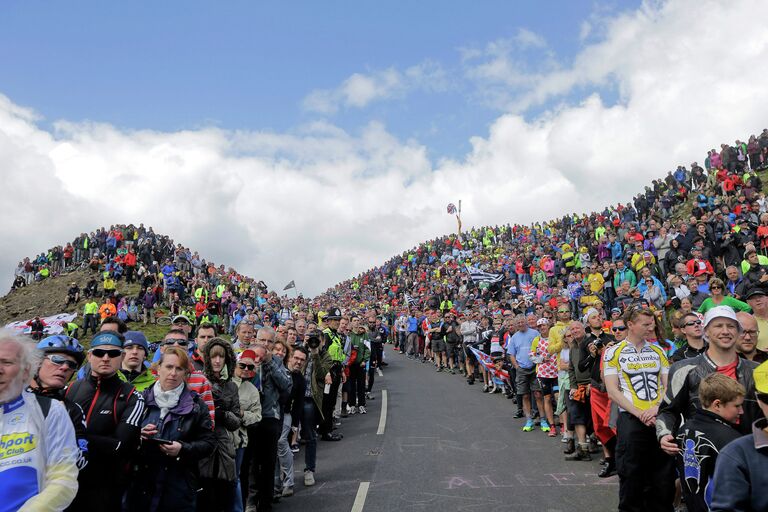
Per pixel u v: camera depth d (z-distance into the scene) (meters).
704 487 3.26
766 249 14.70
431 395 14.07
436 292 28.66
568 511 5.57
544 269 23.08
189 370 4.32
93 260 36.00
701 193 22.36
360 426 10.59
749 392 3.65
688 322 5.73
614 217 24.73
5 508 2.54
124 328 5.08
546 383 9.25
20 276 39.47
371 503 6.02
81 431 3.46
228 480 4.84
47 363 3.63
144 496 3.92
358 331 12.17
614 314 10.17
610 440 6.71
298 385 6.72
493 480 6.73
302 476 7.32
